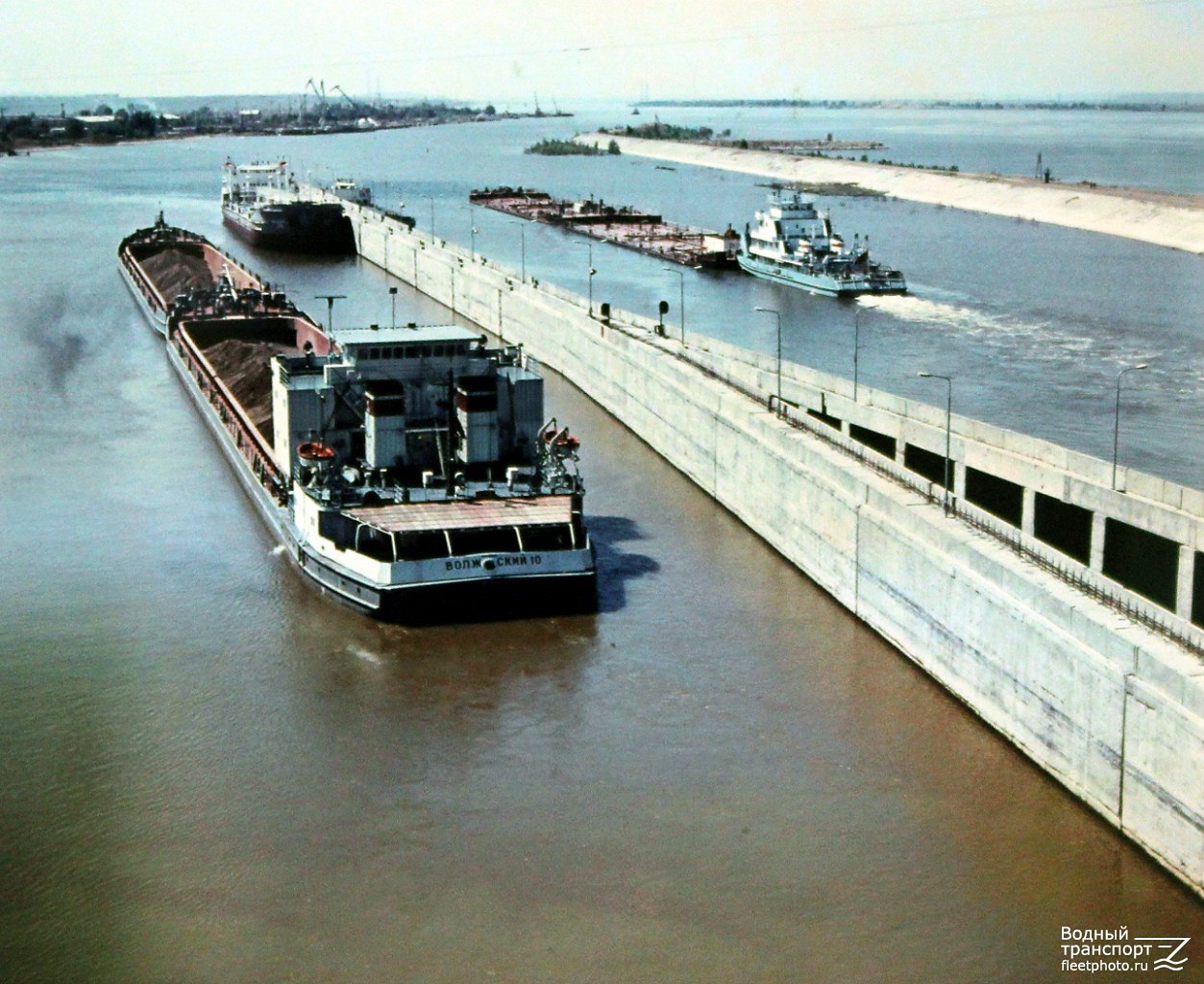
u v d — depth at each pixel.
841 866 46.03
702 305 158.88
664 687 59.16
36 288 169.12
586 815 49.22
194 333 126.38
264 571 72.81
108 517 81.12
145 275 161.75
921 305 153.50
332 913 43.69
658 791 50.78
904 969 41.00
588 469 93.25
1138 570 62.28
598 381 112.81
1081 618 48.78
